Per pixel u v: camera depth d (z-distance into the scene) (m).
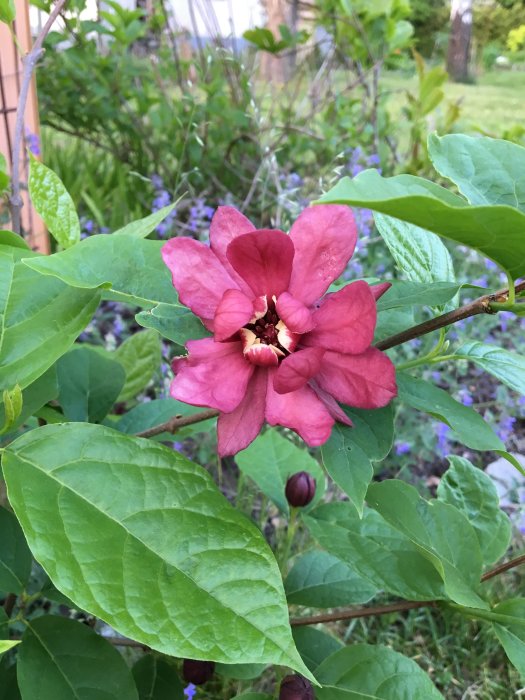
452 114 0.78
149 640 0.14
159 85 0.77
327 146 0.76
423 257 0.22
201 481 0.17
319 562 0.28
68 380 0.27
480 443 0.18
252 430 0.16
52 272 0.18
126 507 0.17
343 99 0.80
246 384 0.17
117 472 0.17
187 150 0.74
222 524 0.16
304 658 0.26
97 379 0.28
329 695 0.23
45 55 0.74
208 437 0.48
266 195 0.68
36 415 0.26
